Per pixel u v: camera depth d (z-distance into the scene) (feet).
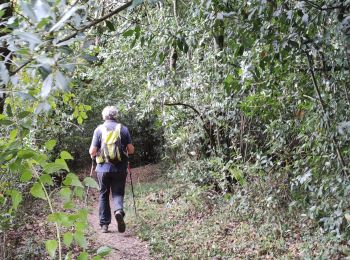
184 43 12.96
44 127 20.15
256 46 14.23
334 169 16.40
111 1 18.71
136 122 53.06
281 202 20.56
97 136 22.65
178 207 28.02
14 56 6.52
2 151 7.00
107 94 39.65
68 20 5.82
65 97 12.51
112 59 31.89
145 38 13.56
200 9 13.47
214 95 24.04
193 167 27.78
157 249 20.04
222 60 16.63
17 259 16.42
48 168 7.02
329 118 15.74
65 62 5.63
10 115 7.54
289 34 11.02
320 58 14.97
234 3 12.57
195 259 18.24
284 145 19.95
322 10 10.53
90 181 7.39
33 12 5.03
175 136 29.07
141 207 29.94
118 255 19.27
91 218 27.55
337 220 15.35
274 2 11.14
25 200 19.53
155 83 27.45
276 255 17.63
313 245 17.21
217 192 26.43
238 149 23.90
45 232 19.93
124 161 22.62
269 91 17.72
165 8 22.20
